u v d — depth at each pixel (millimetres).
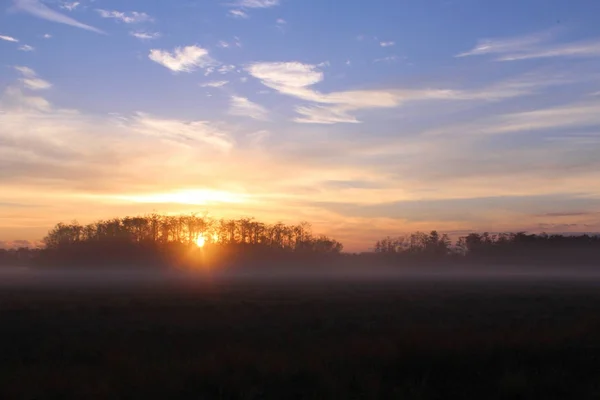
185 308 38469
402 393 13812
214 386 14359
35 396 13492
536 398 13836
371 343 19031
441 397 14219
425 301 45906
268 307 39656
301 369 15734
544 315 33469
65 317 33562
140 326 28844
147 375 14773
